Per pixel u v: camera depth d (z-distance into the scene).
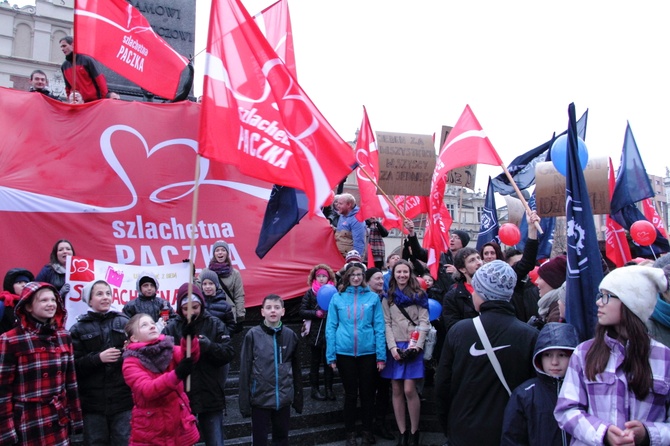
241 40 4.89
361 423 6.70
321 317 7.40
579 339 3.72
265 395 5.44
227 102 4.70
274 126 4.91
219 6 4.84
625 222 8.27
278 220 5.66
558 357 3.34
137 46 8.53
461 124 6.98
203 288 6.14
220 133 4.59
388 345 6.31
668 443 2.68
